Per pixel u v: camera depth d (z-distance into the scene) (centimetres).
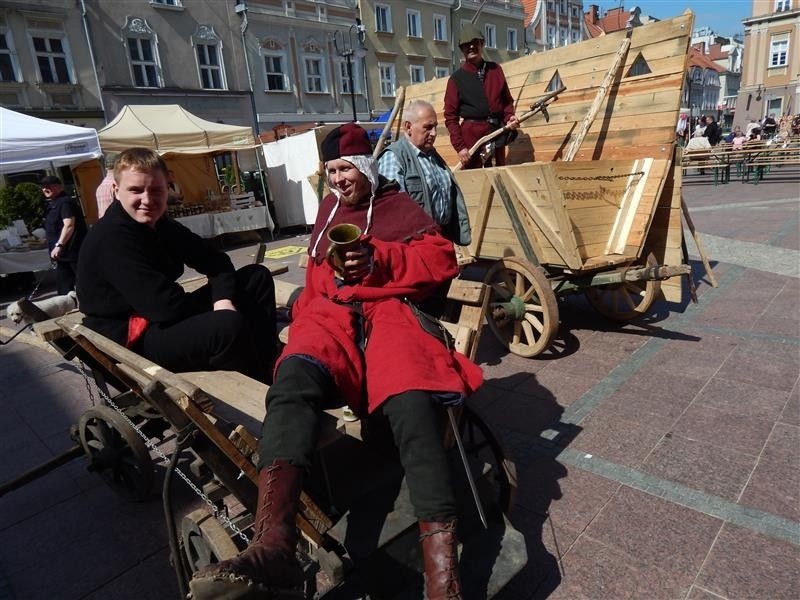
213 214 1169
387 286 200
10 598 240
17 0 1526
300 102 2252
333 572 170
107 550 267
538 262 421
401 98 570
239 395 212
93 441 311
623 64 461
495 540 206
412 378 172
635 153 443
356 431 226
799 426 305
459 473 211
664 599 205
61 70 1641
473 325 219
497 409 361
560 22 3769
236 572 128
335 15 2325
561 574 221
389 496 196
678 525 241
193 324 230
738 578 211
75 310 321
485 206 443
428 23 2717
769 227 839
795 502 248
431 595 156
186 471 323
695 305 527
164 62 1842
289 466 159
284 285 361
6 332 443
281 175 1359
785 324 454
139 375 200
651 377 383
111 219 236
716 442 298
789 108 4084
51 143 866
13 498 320
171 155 1148
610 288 471
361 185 226
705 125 2239
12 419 427
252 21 2056
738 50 7312
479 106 475
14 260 891
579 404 356
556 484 278
